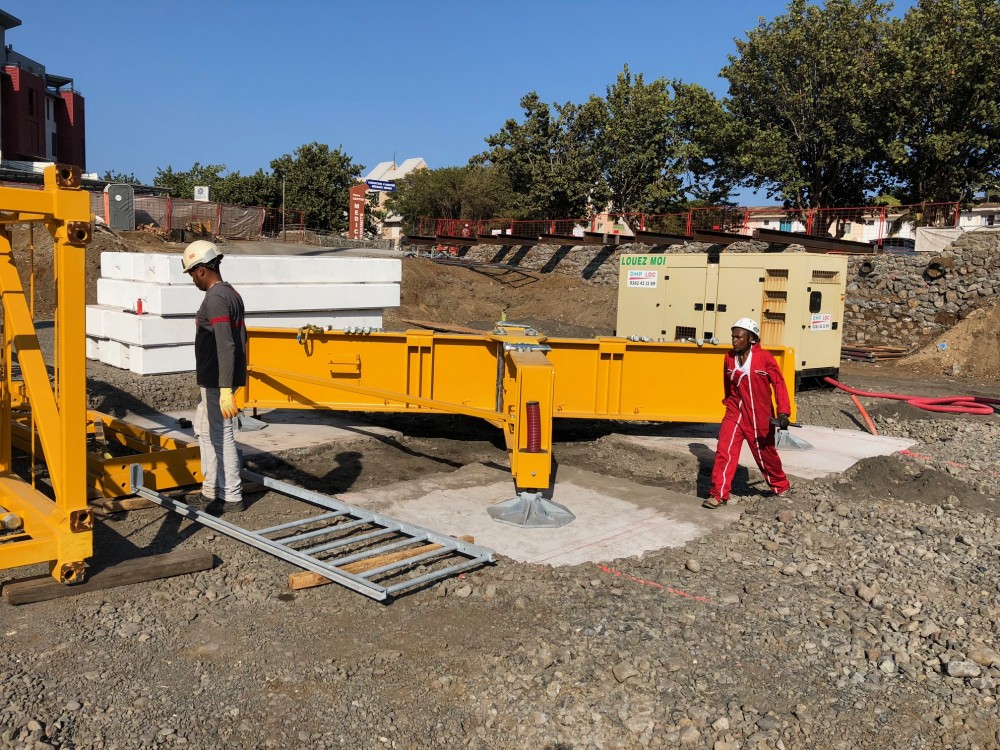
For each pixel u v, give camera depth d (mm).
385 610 4188
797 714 3264
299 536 5047
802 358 12141
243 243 28578
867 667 3676
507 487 6516
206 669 3510
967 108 32062
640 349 7699
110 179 54062
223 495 5715
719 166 40062
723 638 3898
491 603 4305
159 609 4094
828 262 12328
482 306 27609
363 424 8859
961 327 18406
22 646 3650
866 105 33719
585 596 4371
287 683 3420
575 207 42469
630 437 8516
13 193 3709
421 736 3088
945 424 9938
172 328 10312
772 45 34969
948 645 3861
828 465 7672
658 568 4852
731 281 13016
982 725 3248
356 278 11742
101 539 5023
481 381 7832
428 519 5680
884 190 36281
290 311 11141
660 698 3352
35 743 2893
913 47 32375
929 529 5629
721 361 7777
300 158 55406
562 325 24969
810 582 4676
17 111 49656
